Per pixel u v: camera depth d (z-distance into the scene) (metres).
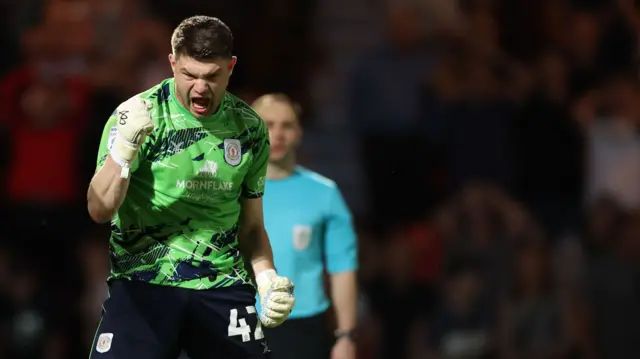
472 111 36.06
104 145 16.97
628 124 36.16
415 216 35.97
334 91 38.78
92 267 32.50
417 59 37.25
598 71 37.34
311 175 24.20
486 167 35.75
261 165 17.92
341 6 41.16
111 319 17.50
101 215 16.50
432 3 37.81
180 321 17.55
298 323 23.22
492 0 37.84
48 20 35.94
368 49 38.81
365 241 34.66
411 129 36.69
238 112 17.53
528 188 35.75
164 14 37.97
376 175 36.50
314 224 23.64
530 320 32.09
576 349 32.06
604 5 38.28
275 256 23.34
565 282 33.06
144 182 17.12
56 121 34.00
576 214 35.03
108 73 35.12
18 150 33.81
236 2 39.03
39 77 34.72
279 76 38.59
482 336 32.03
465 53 37.09
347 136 37.44
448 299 32.53
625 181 35.31
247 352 17.80
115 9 36.66
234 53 38.72
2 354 31.70
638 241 33.12
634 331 32.31
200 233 17.45
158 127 17.00
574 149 35.84
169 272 17.41
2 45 35.91
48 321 32.03
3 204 33.59
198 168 17.16
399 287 33.50
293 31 39.25
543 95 36.34
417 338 32.81
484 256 33.28
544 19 37.72
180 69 16.73
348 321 24.05
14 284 32.31
